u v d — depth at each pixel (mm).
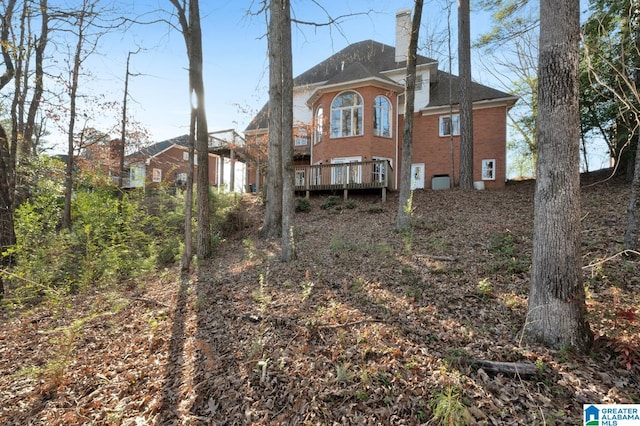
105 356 4016
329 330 3936
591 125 12555
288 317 4383
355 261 6625
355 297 4918
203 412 2926
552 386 2766
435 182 16438
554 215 3318
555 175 3314
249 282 6113
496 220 8508
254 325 4328
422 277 5453
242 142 16219
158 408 3025
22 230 7875
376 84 15742
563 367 2961
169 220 11195
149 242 9633
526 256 5750
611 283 4406
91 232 8852
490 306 4301
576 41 3238
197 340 4086
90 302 6016
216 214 11320
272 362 3455
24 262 6941
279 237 9492
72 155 11719
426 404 2666
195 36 7285
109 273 7293
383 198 12719
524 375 2891
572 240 3275
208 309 5070
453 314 4164
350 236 8625
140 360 3873
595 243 5809
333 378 3076
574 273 3271
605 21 6332
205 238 8406
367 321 4066
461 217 9281
